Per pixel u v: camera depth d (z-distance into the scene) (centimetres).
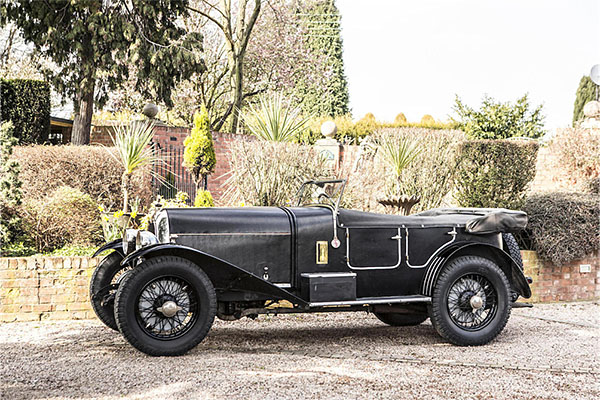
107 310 585
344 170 972
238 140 917
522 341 592
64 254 785
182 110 2048
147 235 514
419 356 518
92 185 948
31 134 1315
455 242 593
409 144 1023
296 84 2320
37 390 402
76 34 1292
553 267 870
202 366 464
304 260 552
